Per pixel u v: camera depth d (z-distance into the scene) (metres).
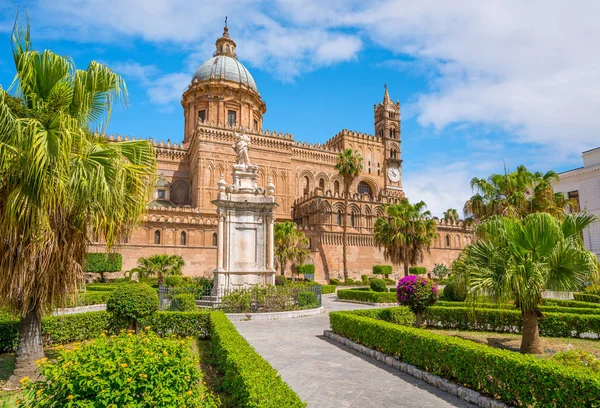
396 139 97.12
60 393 5.30
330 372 10.70
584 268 12.30
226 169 70.19
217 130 70.56
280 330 17.11
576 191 49.09
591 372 7.17
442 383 9.41
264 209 24.73
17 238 9.41
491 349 8.90
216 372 10.55
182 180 76.69
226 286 23.02
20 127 8.88
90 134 10.89
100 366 5.47
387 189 92.31
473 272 12.90
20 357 10.10
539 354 12.74
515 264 12.24
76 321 13.80
